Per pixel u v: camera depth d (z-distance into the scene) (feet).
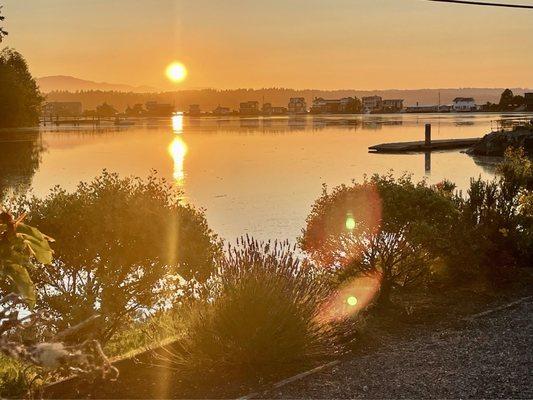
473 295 29.53
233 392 18.60
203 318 21.12
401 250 29.09
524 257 34.55
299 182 118.11
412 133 350.02
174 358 20.92
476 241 31.45
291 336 20.51
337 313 24.48
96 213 22.07
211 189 106.63
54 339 6.74
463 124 465.88
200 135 360.28
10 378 18.48
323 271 30.19
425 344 22.61
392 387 18.60
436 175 136.77
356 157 189.06
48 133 386.93
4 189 117.19
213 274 23.15
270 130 422.00
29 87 400.67
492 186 36.65
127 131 428.15
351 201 29.89
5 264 8.10
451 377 19.21
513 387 18.24
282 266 22.88
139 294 23.49
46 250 8.34
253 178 127.34
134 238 22.44
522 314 26.00
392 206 28.91
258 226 66.80
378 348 22.31
